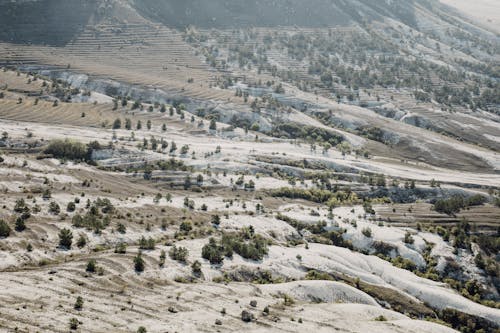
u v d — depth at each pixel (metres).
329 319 93.50
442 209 194.25
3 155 187.12
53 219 127.00
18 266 95.62
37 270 93.69
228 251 121.12
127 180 195.00
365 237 162.00
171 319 80.88
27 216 122.94
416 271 148.25
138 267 101.25
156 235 131.00
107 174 196.50
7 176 161.25
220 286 102.06
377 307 107.62
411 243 160.75
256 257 123.94
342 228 165.50
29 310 74.19
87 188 170.50
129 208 150.50
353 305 105.38
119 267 99.75
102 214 138.38
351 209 189.75
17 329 67.62
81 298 80.88
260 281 113.44
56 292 83.25
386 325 94.81
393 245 158.25
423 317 120.81
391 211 191.38
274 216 167.25
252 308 92.31
